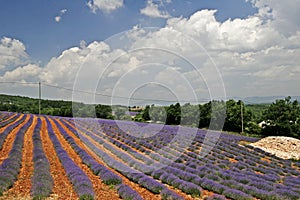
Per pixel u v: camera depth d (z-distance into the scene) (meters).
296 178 19.88
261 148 35.25
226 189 14.12
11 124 37.00
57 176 14.76
